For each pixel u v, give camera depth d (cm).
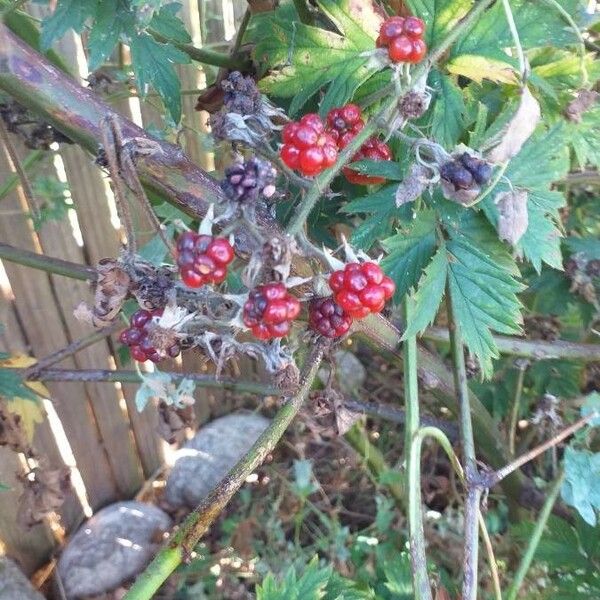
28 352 62
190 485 78
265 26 32
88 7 27
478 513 25
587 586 34
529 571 43
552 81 27
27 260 39
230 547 71
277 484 78
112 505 77
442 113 26
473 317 26
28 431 50
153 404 78
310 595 29
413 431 26
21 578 65
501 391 49
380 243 26
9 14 31
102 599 69
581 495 28
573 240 39
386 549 65
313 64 27
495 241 26
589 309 41
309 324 24
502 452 37
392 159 28
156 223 20
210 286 21
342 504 77
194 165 23
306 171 20
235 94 23
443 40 23
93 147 22
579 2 28
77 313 22
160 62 29
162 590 68
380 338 30
